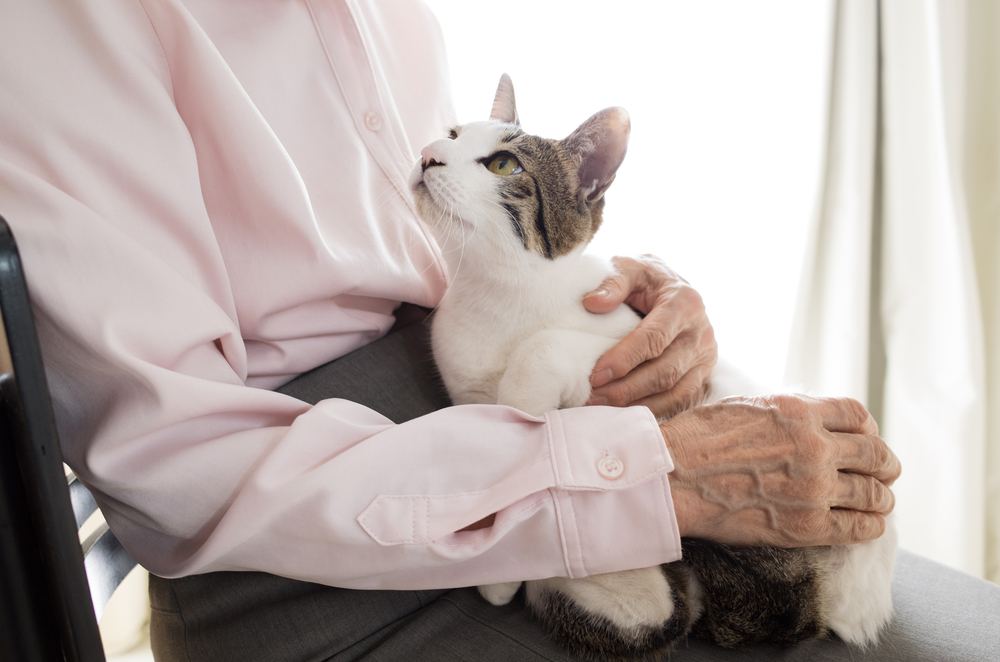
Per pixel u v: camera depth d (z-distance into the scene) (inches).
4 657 18.7
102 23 28.0
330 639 29.2
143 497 26.6
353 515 26.1
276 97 35.6
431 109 45.8
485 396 40.4
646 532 27.2
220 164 32.1
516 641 29.3
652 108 65.2
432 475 27.4
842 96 65.2
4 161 24.7
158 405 25.6
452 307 41.6
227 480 27.3
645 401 37.3
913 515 73.7
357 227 36.7
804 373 73.4
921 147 66.2
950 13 62.2
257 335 34.0
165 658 31.5
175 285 27.1
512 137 40.8
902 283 69.9
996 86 69.1
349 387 37.3
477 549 26.5
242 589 29.5
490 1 60.2
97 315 24.8
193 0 34.1
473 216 38.7
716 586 30.5
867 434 31.9
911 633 31.4
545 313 40.3
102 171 27.5
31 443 18.3
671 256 69.7
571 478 26.8
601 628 29.3
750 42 64.2
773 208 67.9
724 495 29.4
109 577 31.5
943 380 69.3
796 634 30.3
